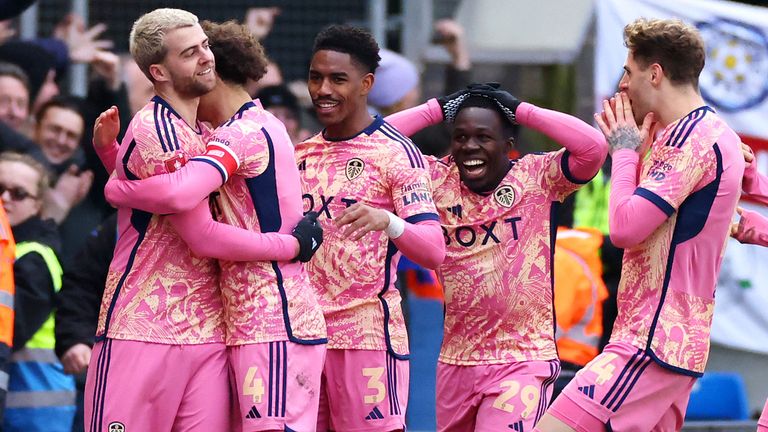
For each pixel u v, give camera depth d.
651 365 18.77
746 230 20.80
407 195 19.92
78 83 29.31
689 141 18.75
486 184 20.61
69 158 26.52
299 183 18.69
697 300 18.97
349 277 20.19
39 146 26.31
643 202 18.55
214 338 18.22
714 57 30.31
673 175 18.66
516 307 20.62
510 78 31.00
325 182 20.33
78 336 23.27
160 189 17.23
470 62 30.75
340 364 20.34
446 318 21.16
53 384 23.66
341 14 30.59
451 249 20.84
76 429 24.83
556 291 24.97
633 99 19.48
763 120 30.36
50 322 23.72
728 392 28.17
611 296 26.19
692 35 19.09
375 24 29.72
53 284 23.56
